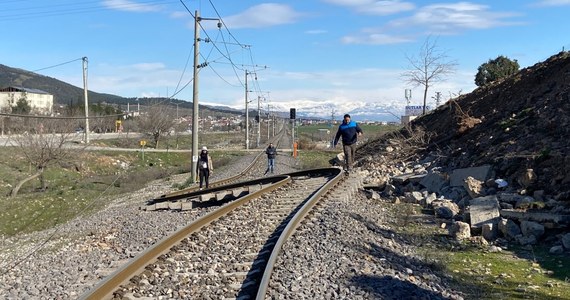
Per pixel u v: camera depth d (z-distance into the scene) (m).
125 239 14.54
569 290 8.54
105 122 91.25
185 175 41.00
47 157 41.84
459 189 16.88
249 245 11.09
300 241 10.94
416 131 29.44
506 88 26.00
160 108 82.75
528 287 8.70
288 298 7.44
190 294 7.87
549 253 10.97
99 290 7.30
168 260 9.55
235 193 20.47
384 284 8.17
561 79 21.31
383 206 17.02
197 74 32.34
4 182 41.97
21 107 81.44
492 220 12.88
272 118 143.38
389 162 26.69
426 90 40.09
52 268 11.59
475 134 22.66
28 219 28.31
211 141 115.19
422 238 12.48
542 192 14.07
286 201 17.12
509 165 16.47
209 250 10.68
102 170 52.47
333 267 9.09
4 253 16.16
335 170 24.38
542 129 17.98
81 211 25.94
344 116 21.67
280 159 49.91
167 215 19.09
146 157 63.06
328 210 14.40
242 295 7.79
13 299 8.93
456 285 8.83
